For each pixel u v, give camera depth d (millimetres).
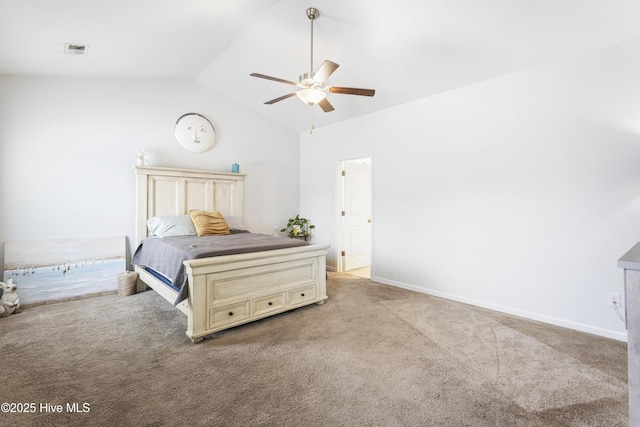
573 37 2441
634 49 2350
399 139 4016
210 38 3141
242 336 2506
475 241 3289
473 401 1693
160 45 3082
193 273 2344
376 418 1560
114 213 3779
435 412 1604
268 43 3277
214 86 4480
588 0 2119
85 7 2201
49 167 3393
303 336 2510
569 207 2674
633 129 2367
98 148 3684
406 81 3459
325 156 5133
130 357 2150
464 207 3371
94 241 3613
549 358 2158
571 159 2654
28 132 3281
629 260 1112
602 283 2523
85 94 3607
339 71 3477
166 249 2943
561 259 2725
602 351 2256
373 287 4043
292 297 3012
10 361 2074
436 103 3609
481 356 2186
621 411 1610
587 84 2566
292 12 2775
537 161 2842
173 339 2443
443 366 2053
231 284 2586
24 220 3258
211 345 2344
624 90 2398
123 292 3602
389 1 2459
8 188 3180
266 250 2877
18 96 3232
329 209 5109
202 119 4438
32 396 1700
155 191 3971
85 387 1793
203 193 4395
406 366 2053
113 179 3777
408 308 3195
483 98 3201
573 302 2666
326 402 1683
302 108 4668
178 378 1899
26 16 2211
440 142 3574
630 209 2393
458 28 2584
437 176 3611
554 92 2738
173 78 4148
